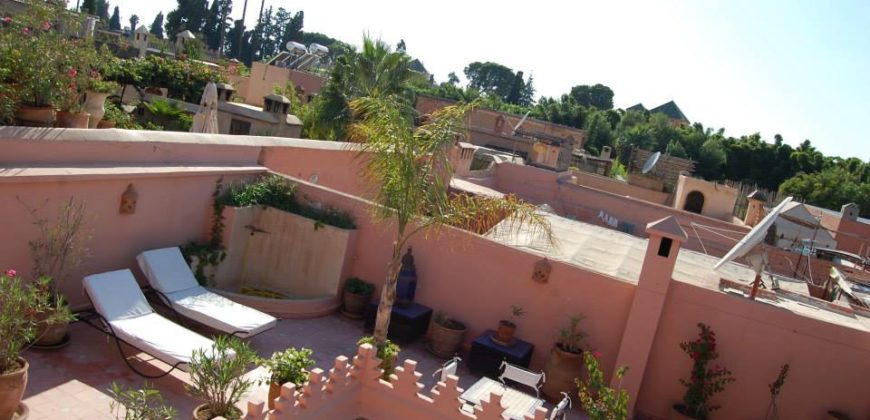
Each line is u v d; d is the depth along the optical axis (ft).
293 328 35.91
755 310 31.78
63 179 28.53
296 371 25.21
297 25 256.73
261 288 40.65
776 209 32.71
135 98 79.46
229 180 39.63
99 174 30.07
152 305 33.63
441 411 23.24
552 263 35.45
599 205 87.61
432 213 31.50
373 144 30.45
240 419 19.66
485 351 34.55
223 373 21.75
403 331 36.40
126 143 32.94
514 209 32.50
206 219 38.68
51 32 35.06
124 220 32.83
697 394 31.76
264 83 118.62
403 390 23.94
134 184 32.81
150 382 26.73
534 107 212.23
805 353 31.14
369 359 24.39
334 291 39.42
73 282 30.63
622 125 211.41
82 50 36.81
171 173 34.47
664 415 33.32
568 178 97.40
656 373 33.42
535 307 35.94
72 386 25.09
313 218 39.81
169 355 25.88
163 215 35.29
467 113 31.89
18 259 27.78
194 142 37.52
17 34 33.96
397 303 37.70
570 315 35.14
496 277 36.81
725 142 185.57
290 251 40.22
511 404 28.12
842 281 41.98
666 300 33.12
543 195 90.79
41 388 24.43
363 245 40.14
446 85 177.47
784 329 31.40
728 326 32.22
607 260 40.24
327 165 53.11
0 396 20.25
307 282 40.04
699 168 180.86
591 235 47.67
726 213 92.99
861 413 30.37
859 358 30.37
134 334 26.84
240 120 74.64
